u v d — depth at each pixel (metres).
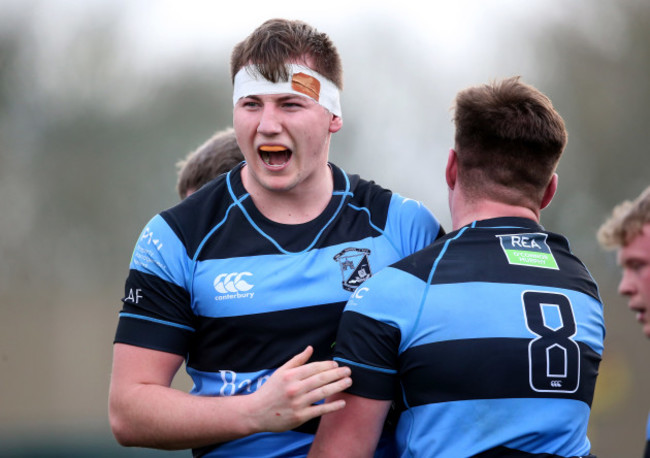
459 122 9.09
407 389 8.34
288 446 9.16
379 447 9.12
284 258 9.33
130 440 8.88
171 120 80.94
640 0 73.12
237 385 9.20
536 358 8.16
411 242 9.73
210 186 9.91
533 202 9.01
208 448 9.48
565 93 73.31
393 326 8.27
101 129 79.81
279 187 9.27
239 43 9.73
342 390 8.32
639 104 72.25
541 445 8.14
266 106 9.18
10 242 72.88
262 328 9.15
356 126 76.88
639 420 41.91
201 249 9.41
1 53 81.31
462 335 8.16
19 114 80.19
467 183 9.03
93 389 54.06
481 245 8.62
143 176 79.12
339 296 9.30
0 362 56.16
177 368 9.38
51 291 67.19
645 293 7.40
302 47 9.31
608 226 7.74
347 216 9.74
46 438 37.28
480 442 8.05
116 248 75.69
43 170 77.75
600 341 8.81
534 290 8.41
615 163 71.06
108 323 61.75
